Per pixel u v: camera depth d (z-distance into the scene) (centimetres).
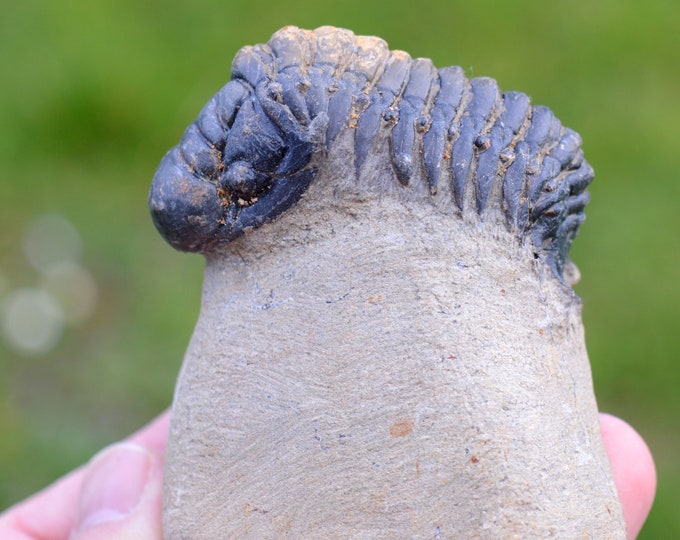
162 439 30
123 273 43
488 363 24
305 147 24
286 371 24
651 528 37
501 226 24
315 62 25
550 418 24
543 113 25
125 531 26
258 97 24
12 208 45
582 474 24
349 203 24
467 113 25
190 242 25
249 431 24
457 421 24
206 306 25
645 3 50
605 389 39
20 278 43
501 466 23
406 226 24
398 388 24
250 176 24
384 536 24
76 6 49
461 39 48
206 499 25
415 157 24
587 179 25
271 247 25
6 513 31
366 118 24
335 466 24
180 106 46
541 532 23
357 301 24
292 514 24
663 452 38
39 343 41
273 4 49
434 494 23
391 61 25
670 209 43
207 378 25
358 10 49
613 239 42
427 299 24
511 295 24
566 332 25
